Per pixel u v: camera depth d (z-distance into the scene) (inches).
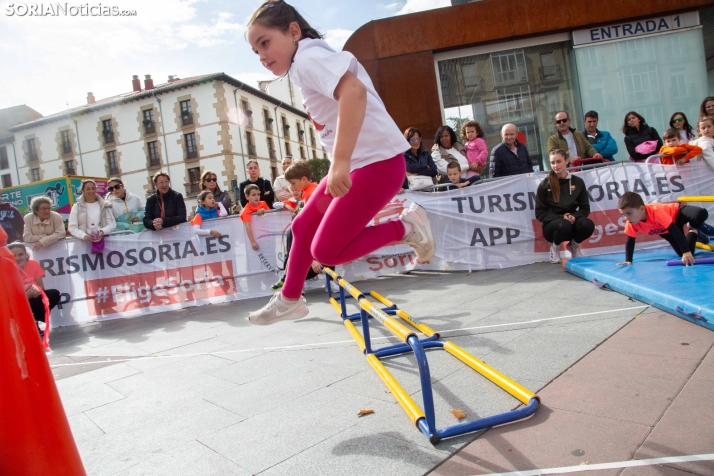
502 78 353.7
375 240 82.5
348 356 128.9
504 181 254.7
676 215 172.6
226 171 1354.6
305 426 88.0
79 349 185.3
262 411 98.0
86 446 90.9
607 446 68.7
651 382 88.0
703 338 107.5
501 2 342.3
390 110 346.3
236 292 265.0
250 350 148.3
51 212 261.0
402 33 343.9
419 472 68.0
